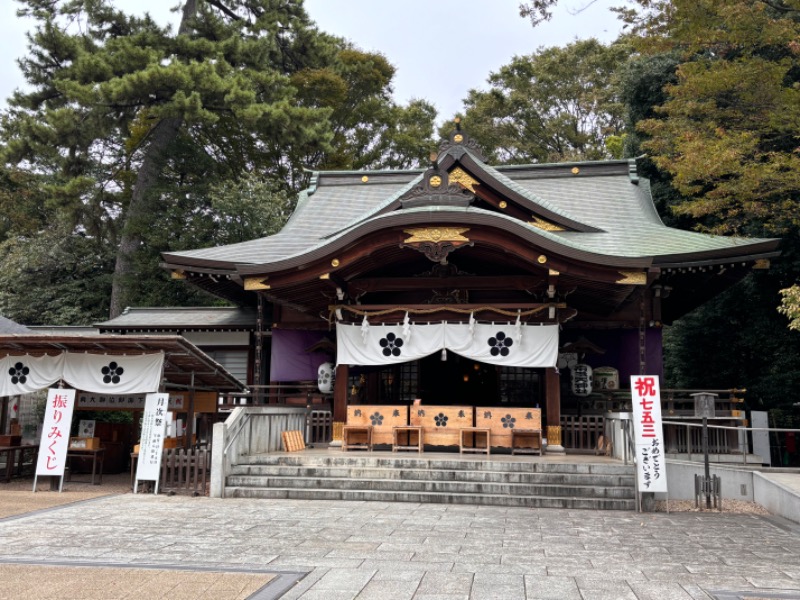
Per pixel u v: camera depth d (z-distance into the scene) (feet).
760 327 64.44
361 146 123.75
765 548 23.93
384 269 49.52
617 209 62.13
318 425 48.67
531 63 136.46
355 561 21.06
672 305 63.57
